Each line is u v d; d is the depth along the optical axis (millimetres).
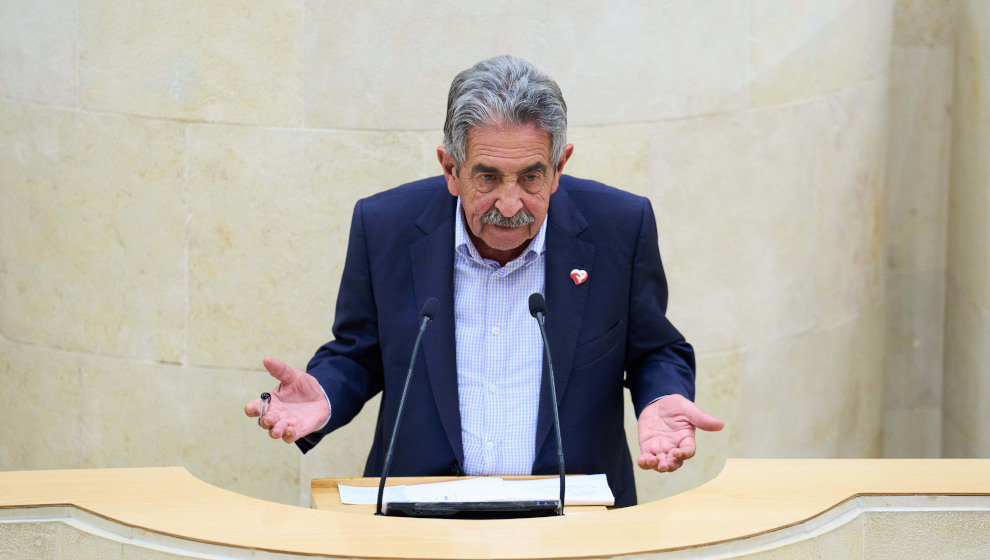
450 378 7402
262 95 10617
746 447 12078
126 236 11055
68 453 11727
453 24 10508
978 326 13008
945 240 13844
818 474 6258
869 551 5887
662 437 6633
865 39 12438
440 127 10688
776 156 11672
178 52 10609
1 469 12133
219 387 11219
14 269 11688
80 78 10891
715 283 11578
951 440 13914
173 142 10773
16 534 5586
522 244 7496
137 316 11203
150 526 5391
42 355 11664
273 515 5582
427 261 7551
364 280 7754
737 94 11273
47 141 11180
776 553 5426
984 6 12609
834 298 12602
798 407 12453
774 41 11398
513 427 7453
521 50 10617
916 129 13664
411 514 6082
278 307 11000
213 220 10875
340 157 10711
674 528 5438
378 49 10523
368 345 7828
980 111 12773
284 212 10820
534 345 7512
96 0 10672
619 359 7703
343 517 5574
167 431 11383
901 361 14227
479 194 6727
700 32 11000
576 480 6914
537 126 6559
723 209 11445
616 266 7668
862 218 12828
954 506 5879
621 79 10859
